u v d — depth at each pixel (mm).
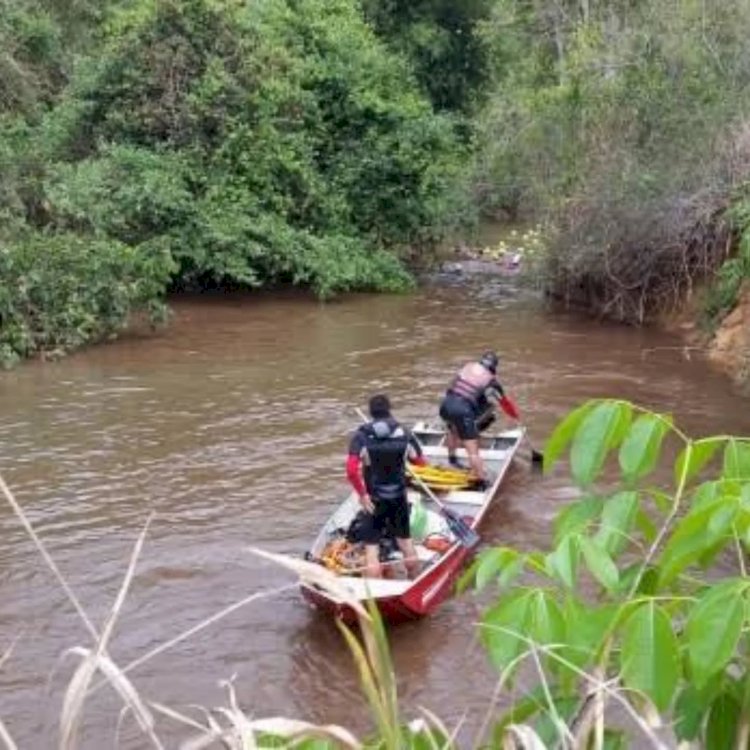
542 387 16750
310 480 12852
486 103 34438
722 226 19672
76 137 25469
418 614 9320
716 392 16391
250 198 24516
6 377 17562
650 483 11898
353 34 27719
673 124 20141
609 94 20812
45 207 21562
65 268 19391
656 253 20625
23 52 29328
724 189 19750
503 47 35500
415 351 19203
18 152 22031
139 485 12711
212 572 10461
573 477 2793
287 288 25266
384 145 26250
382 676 2209
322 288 23703
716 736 2428
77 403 16031
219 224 23781
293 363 18391
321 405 15922
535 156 22844
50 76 30312
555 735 2475
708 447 2812
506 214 31297
